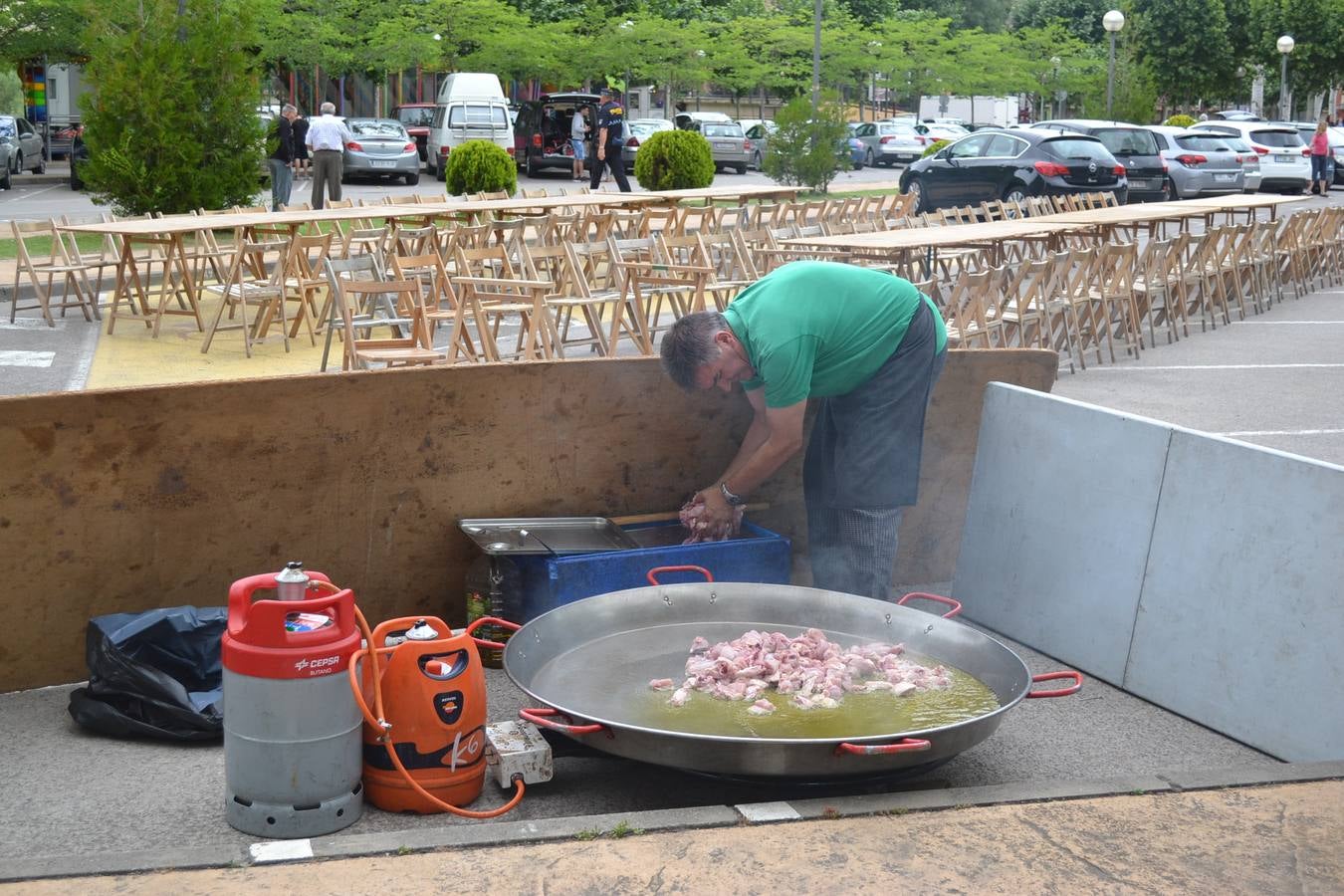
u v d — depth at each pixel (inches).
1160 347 512.1
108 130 639.8
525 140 1421.0
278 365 414.0
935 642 175.9
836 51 2028.8
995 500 217.2
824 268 194.5
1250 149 1197.7
